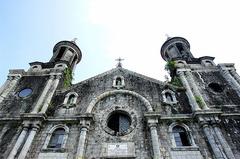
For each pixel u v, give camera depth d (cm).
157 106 2020
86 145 1711
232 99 2058
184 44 3047
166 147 1658
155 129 1756
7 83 2327
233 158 1519
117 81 2378
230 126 1795
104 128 1841
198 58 2673
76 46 3103
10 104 2114
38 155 1647
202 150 1630
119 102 2089
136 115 1941
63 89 2262
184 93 2153
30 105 2080
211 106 1984
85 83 2345
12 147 1714
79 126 1845
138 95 2120
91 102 2062
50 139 1781
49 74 2430
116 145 1703
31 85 2327
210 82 2275
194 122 1844
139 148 1672
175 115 1892
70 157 1627
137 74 2428
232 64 2467
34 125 1812
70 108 2052
